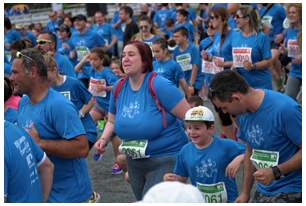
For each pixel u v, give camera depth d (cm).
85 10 3183
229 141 592
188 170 605
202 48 1310
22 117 566
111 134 668
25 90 555
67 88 823
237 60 1049
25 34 2011
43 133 555
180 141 620
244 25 1034
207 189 597
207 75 1211
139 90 612
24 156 452
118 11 2362
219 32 1095
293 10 1166
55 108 550
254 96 510
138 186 644
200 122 580
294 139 507
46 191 502
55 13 2473
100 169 1017
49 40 1048
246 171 566
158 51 1112
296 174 527
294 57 1173
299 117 502
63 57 1061
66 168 571
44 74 553
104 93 1096
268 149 523
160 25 2459
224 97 502
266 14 1623
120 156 745
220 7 1091
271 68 1050
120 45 2234
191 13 2438
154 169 618
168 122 609
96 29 2173
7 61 1127
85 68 1438
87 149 564
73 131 552
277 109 503
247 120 526
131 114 612
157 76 610
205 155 590
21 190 446
